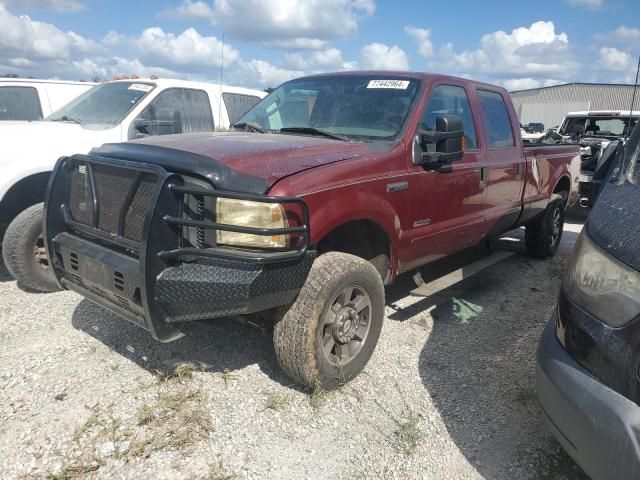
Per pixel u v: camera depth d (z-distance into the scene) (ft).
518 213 17.69
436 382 11.37
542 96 152.97
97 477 8.20
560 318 7.84
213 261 8.90
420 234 12.82
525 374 11.85
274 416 9.86
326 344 10.34
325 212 9.93
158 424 9.39
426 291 13.73
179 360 11.60
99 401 10.01
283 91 15.53
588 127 39.04
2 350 11.74
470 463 8.96
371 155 11.48
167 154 9.75
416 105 12.95
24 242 14.23
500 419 10.18
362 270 10.55
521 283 18.21
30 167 15.28
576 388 7.02
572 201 22.59
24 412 9.62
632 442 6.36
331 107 13.84
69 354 11.66
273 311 10.51
